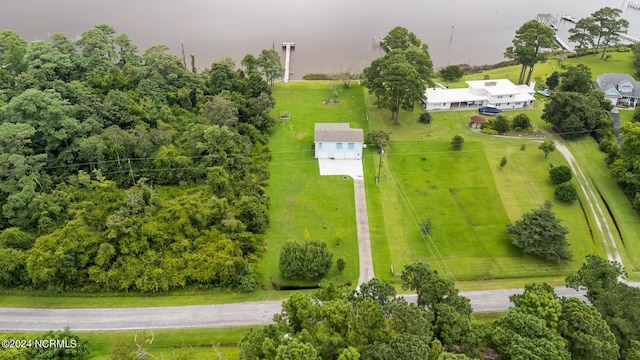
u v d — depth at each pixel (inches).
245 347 1541.6
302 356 1353.3
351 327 1519.4
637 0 7268.7
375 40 5738.2
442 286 1782.7
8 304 2161.7
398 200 2955.2
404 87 3506.4
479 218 2805.1
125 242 2277.3
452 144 3425.2
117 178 2869.1
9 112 2691.9
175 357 1889.8
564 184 2928.2
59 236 2225.6
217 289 2278.5
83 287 2220.7
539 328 1611.7
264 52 4394.7
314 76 4881.9
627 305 1760.6
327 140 3275.1
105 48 3671.3
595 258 2001.7
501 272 2442.2
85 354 1822.1
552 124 3666.3
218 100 3378.4
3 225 2443.4
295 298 1683.1
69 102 2935.5
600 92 3833.7
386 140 3400.6
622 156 3061.0
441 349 1540.4
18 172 2440.9
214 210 2477.9
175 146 3068.4
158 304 2181.3
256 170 3125.0
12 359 1654.8
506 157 3329.2
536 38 4173.2
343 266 2409.0
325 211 2859.3
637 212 2842.0
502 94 3954.2
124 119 3105.3
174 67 3715.6
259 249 2519.7
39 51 3412.9
